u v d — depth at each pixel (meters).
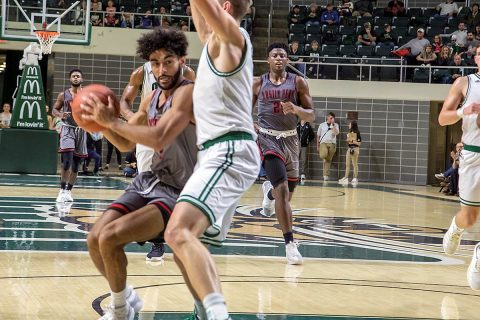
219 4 3.67
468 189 5.88
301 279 6.05
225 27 3.52
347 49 22.78
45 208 10.53
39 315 4.38
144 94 6.39
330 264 6.92
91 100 3.57
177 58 3.87
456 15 24.27
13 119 17.64
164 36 3.84
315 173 23.42
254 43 24.45
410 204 14.87
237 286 5.62
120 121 3.62
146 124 4.21
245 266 6.60
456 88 5.89
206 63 3.71
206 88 3.69
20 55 24.33
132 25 22.69
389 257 7.52
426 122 22.72
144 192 3.96
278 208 6.93
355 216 11.83
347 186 20.19
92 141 19.55
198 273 3.26
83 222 9.11
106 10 23.03
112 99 3.62
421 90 22.27
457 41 22.73
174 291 5.26
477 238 9.88
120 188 14.84
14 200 11.59
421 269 6.83
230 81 3.65
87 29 17.81
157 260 6.59
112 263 3.82
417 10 24.69
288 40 23.77
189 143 3.96
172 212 3.60
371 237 9.20
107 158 21.69
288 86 7.04
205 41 4.02
